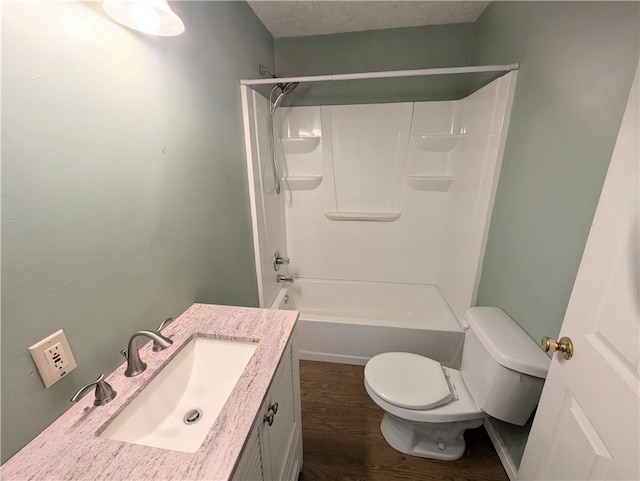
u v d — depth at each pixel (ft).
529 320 3.98
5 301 1.82
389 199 7.86
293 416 3.78
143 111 2.89
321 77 4.98
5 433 1.87
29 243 1.93
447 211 7.48
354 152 7.61
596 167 2.85
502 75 4.88
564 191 3.33
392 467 4.50
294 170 8.01
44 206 2.01
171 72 3.30
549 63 3.62
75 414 2.22
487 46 5.62
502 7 4.99
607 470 2.06
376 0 5.37
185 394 3.05
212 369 3.22
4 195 1.78
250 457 2.30
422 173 7.45
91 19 2.28
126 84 2.66
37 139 1.94
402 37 6.69
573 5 3.18
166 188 3.30
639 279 1.89
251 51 5.69
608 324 2.16
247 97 5.32
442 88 6.91
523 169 4.21
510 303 4.48
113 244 2.61
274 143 6.93
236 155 5.13
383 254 8.34
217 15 4.34
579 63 3.10
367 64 6.98
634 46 2.45
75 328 2.30
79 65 2.21
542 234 3.72
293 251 8.71
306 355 6.88
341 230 8.32
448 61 6.71
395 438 4.78
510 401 3.68
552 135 3.56
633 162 1.99
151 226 3.09
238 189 5.27
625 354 1.99
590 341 2.33
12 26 1.77
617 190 2.13
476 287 5.71
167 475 1.79
